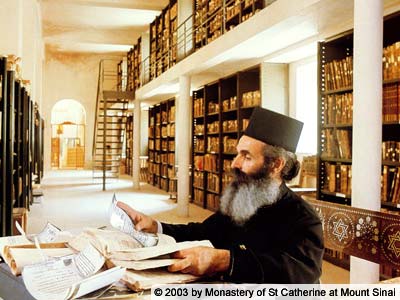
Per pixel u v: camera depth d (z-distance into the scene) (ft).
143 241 4.46
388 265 6.55
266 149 5.33
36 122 38.04
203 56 23.18
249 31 17.65
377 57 11.31
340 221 7.32
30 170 29.19
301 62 21.93
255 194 5.29
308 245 4.83
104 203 31.86
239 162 5.52
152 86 35.60
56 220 24.76
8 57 16.76
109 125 64.18
